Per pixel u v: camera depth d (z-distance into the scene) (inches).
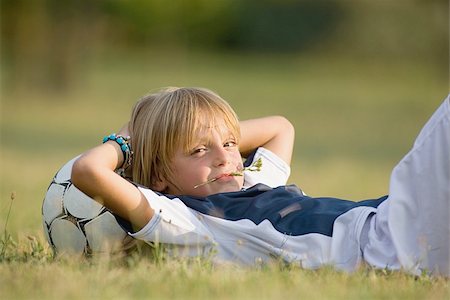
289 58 3624.5
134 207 331.9
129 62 3412.9
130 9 3051.2
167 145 350.6
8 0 1975.9
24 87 2044.8
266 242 336.2
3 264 335.0
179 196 348.5
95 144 1267.2
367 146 1333.7
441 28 2778.1
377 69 3093.0
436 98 2289.6
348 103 2162.9
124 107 1984.5
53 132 1455.5
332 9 3503.9
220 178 353.7
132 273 309.4
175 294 282.2
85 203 362.3
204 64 3378.4
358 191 733.9
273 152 404.2
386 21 3073.3
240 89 2516.0
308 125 1663.4
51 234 371.9
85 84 2326.5
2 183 748.6
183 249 338.0
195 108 351.6
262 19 3663.9
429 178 319.6
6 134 1397.6
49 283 293.9
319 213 341.1
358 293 288.7
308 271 322.3
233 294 281.6
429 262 323.6
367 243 332.2
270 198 349.7
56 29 2041.1
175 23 3597.4
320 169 951.6
